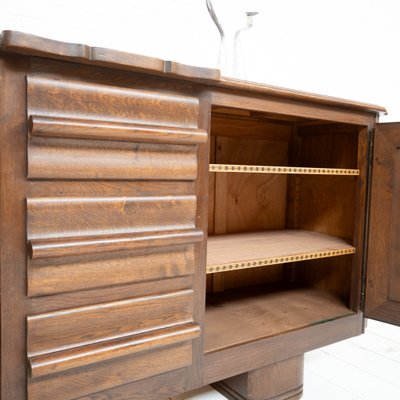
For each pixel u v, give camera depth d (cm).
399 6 273
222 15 207
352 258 173
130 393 114
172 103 114
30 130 93
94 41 183
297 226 214
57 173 98
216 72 116
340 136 190
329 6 243
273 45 224
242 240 179
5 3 164
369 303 168
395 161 158
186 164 117
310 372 177
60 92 98
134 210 110
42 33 172
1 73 91
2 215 94
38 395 100
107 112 104
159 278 115
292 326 154
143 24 192
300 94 139
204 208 124
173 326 119
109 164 105
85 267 104
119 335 110
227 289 203
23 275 97
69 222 101
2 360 96
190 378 125
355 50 257
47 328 100
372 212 166
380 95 273
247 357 139
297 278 217
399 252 159
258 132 197
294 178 212
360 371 179
